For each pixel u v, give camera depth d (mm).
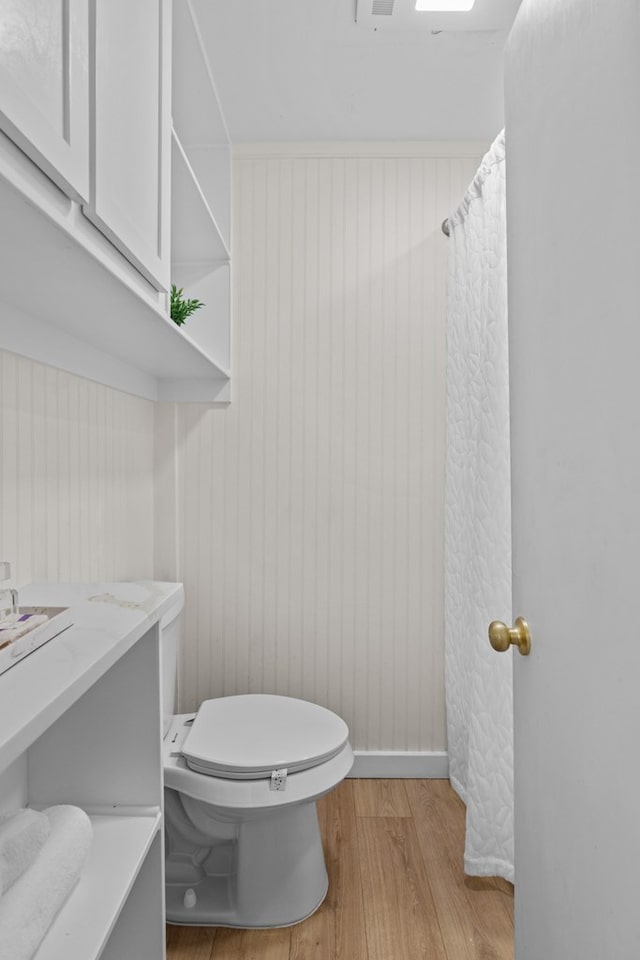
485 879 1696
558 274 800
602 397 672
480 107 1985
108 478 1695
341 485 2229
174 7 1282
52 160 649
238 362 2221
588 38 697
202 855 1671
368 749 2238
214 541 2230
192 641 2230
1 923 677
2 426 1091
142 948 1052
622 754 634
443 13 1543
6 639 703
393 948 1450
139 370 1949
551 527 832
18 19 578
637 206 590
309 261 2221
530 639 919
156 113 1059
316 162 2209
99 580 1613
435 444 2221
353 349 2221
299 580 2230
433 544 2225
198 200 1651
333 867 1737
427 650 2230
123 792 1065
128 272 963
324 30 1609
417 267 2217
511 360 1018
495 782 1694
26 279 914
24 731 527
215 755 1507
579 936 743
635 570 604
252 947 1456
